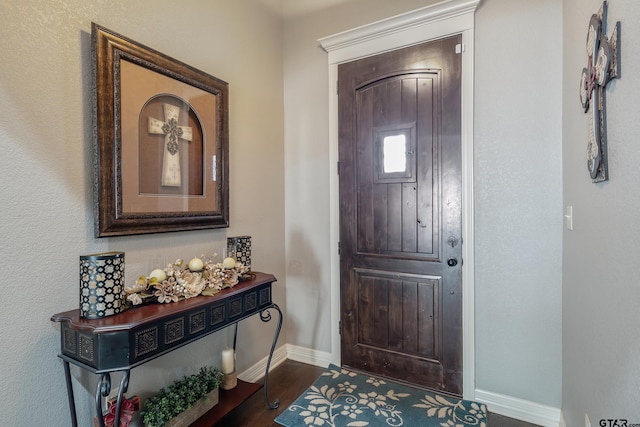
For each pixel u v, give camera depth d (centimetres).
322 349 246
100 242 136
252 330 223
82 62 130
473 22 189
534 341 179
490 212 188
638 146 80
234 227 208
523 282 181
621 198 91
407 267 212
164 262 162
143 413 145
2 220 109
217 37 195
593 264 117
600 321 109
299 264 253
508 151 183
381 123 218
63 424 125
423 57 203
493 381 190
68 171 126
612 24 98
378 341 223
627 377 86
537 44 175
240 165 213
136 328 110
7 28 109
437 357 204
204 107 180
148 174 151
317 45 242
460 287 196
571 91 152
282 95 255
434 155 202
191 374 177
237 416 183
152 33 157
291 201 256
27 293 115
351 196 230
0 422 109
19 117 112
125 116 140
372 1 222
